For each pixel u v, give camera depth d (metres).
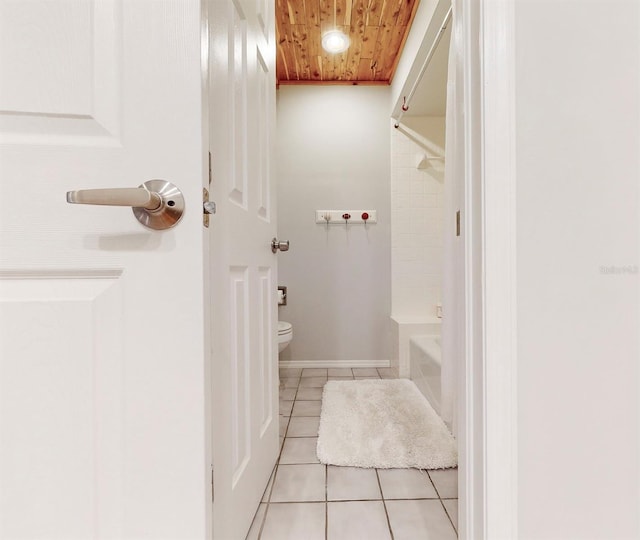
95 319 0.50
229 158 0.85
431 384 1.81
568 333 0.63
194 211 0.52
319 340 2.69
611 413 0.64
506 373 0.60
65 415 0.49
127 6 0.51
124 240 0.50
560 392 0.62
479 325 0.62
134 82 0.51
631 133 0.64
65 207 0.49
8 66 0.48
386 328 2.69
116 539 0.50
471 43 0.64
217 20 0.78
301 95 2.70
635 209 0.64
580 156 0.63
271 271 1.27
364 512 1.04
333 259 2.69
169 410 0.51
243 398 0.94
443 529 0.98
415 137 2.64
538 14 0.61
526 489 0.61
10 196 0.48
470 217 0.64
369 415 1.67
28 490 0.49
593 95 0.63
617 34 0.64
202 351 0.52
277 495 1.12
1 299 0.48
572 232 0.63
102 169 0.50
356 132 2.70
